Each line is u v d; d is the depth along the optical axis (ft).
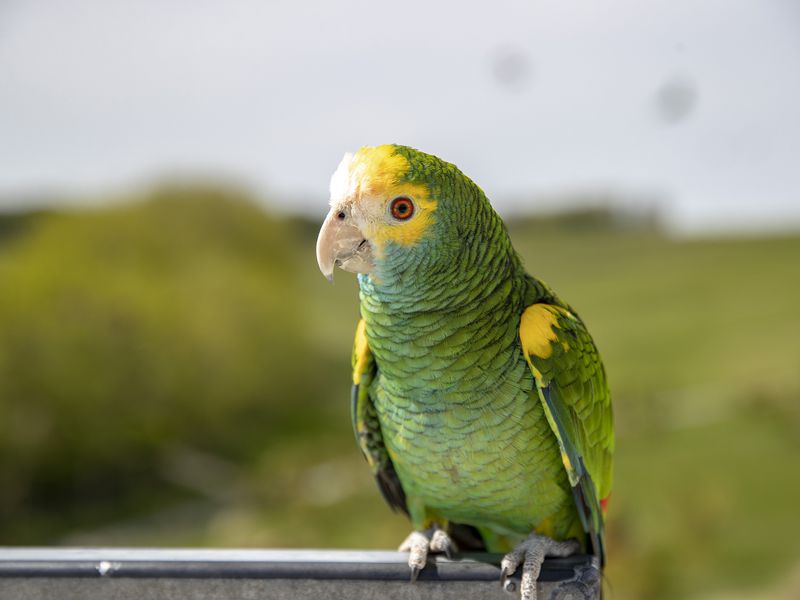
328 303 40.19
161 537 26.61
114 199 37.86
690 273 32.12
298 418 35.55
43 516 28.22
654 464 25.73
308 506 27.58
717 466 25.21
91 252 34.27
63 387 29.35
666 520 22.59
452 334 7.06
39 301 29.73
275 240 40.22
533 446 7.42
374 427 8.41
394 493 9.00
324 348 38.45
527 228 33.53
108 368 30.25
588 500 7.76
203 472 30.66
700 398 28.78
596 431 7.95
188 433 32.27
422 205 6.82
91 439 29.78
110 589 6.77
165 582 6.75
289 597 6.78
